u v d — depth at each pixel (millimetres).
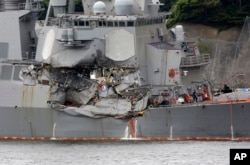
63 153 178125
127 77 191625
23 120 196500
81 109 192250
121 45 191250
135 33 191125
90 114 192125
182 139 190125
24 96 195625
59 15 193625
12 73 196625
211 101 192625
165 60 193125
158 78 193625
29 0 199625
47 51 193625
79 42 190250
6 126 198125
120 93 191625
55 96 194125
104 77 192750
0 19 199250
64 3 197500
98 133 193000
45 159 172750
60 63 192000
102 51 191750
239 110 188250
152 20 196250
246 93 195000
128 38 191000
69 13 198500
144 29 194000
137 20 191125
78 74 194625
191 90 196625
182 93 193125
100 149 180750
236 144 183250
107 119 192125
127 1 192000
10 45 198625
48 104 194000
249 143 184625
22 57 198500
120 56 191250
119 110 191625
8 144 190250
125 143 186750
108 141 190500
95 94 193000
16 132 197500
